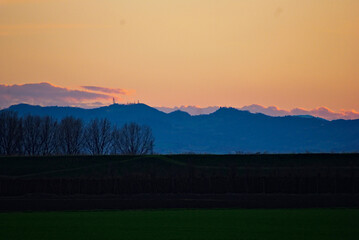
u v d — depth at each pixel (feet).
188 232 647.56
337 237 611.88
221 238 606.96
